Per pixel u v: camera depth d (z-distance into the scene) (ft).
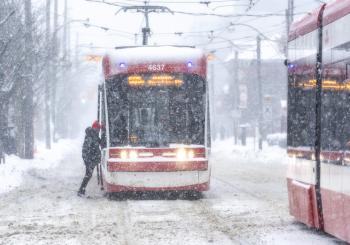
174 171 122.21
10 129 240.53
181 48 129.39
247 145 407.85
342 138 72.18
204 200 122.52
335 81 75.46
